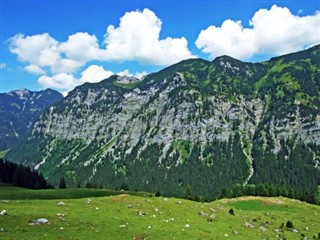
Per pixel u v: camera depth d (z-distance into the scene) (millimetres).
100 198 73625
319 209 119438
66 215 54594
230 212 79000
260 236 63531
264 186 170000
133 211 63219
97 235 46625
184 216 66250
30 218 50125
